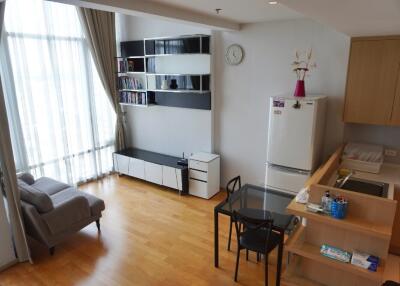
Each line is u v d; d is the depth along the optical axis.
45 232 3.38
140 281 3.13
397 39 3.29
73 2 2.59
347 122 3.87
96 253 3.58
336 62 3.90
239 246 3.02
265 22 4.29
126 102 5.79
